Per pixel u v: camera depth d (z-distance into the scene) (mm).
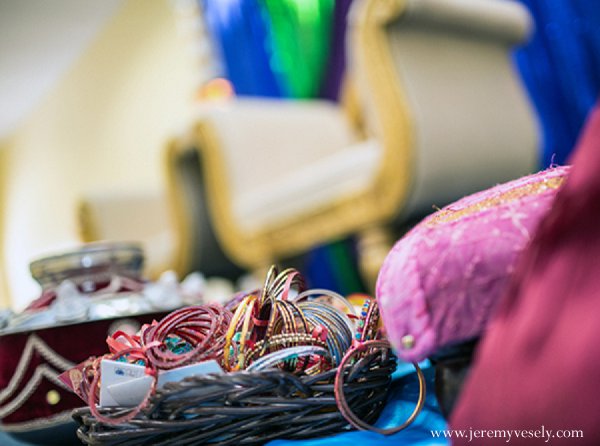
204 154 3041
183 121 5203
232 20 4496
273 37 4152
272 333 606
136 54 5973
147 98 5812
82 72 7133
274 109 3297
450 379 509
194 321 627
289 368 591
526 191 517
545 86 2688
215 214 2986
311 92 3902
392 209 2152
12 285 9812
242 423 570
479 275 486
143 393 569
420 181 2104
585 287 394
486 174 2258
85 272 895
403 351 500
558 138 2678
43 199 8312
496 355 420
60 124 7750
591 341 382
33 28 6676
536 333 404
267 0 4137
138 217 3730
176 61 5297
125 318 827
